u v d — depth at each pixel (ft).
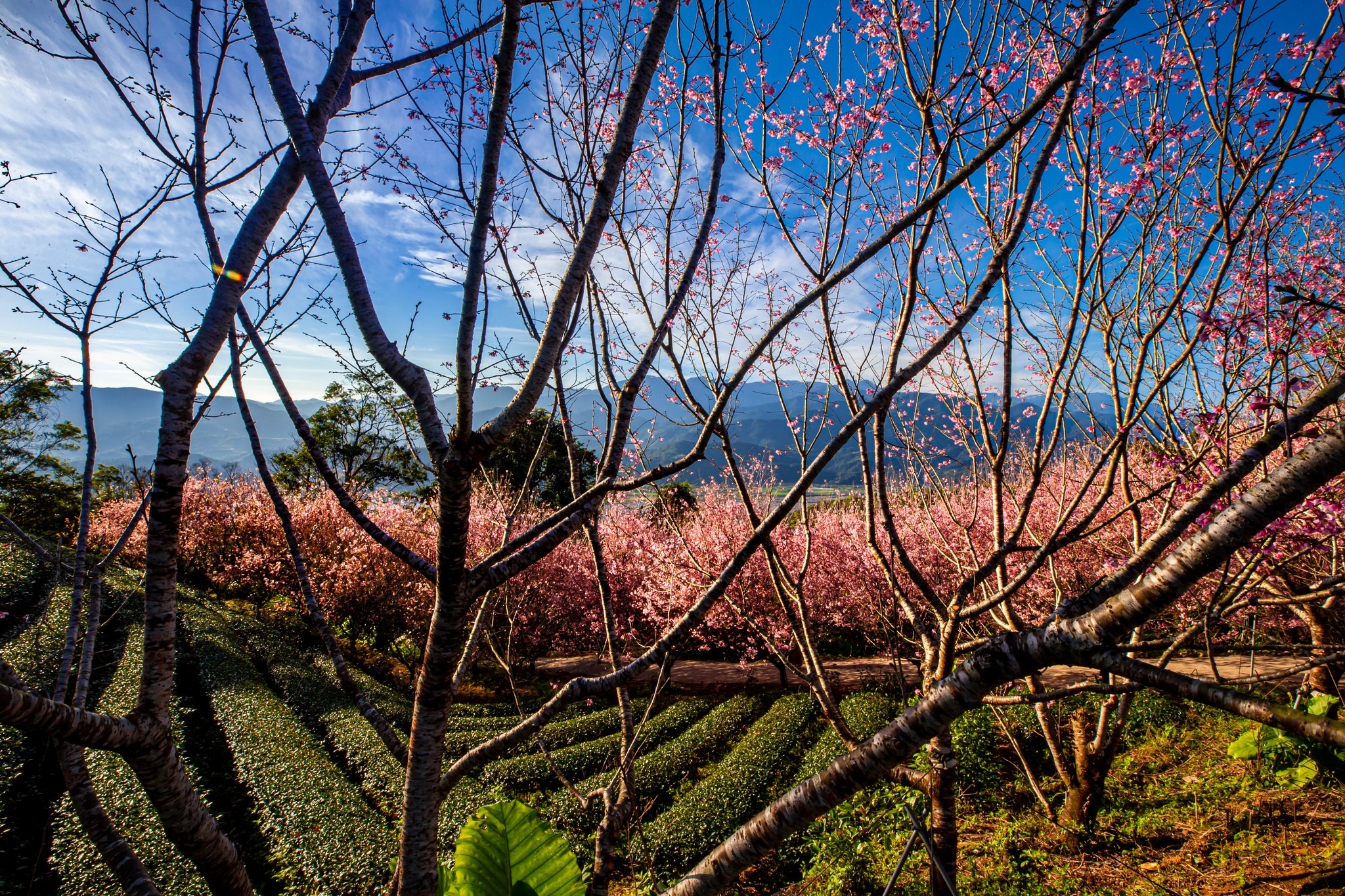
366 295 5.76
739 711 45.78
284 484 94.07
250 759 33.94
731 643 53.06
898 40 9.50
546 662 60.44
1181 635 13.50
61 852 25.54
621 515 56.24
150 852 25.17
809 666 13.61
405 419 8.98
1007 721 26.09
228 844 6.57
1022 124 4.97
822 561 53.57
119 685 40.14
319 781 31.76
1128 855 21.29
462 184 9.07
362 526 7.16
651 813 32.14
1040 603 36.94
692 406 11.58
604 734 43.39
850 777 4.51
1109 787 27.30
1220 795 23.80
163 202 8.80
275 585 61.93
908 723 4.35
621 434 7.15
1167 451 13.06
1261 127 10.50
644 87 5.90
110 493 75.66
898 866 6.82
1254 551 12.17
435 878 6.20
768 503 28.89
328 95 6.31
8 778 28.73
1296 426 4.92
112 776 29.81
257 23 5.67
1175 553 3.63
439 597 5.96
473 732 42.22
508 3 5.07
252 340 7.73
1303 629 25.18
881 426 11.72
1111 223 11.37
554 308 5.70
